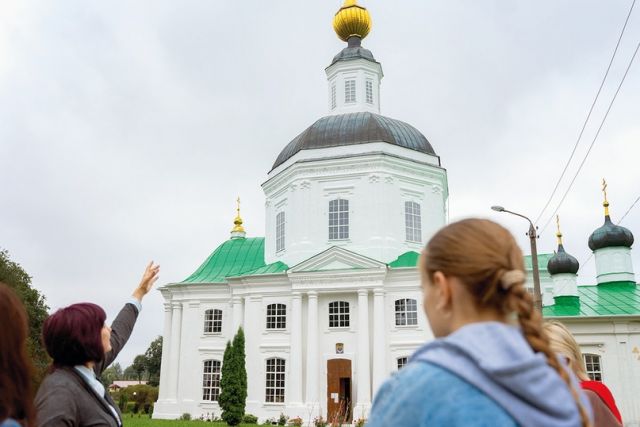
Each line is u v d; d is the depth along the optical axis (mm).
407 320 41844
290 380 42062
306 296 43594
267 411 42500
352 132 47531
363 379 40438
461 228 2635
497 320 2523
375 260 42000
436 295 2615
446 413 2104
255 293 45188
